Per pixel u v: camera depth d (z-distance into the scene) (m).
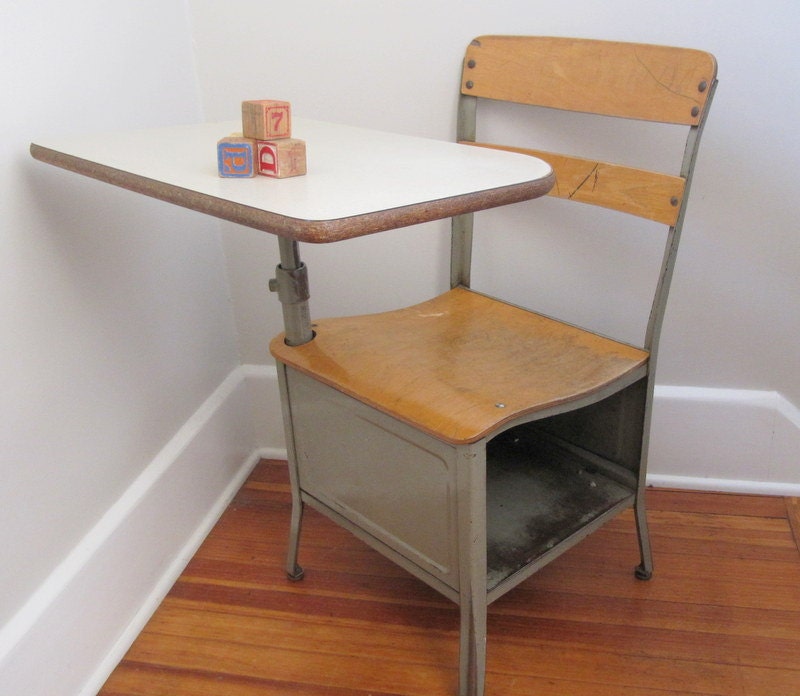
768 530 1.38
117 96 1.15
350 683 1.10
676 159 1.27
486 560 1.05
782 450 1.43
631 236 1.34
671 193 1.04
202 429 1.41
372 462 1.04
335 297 1.50
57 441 1.05
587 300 1.41
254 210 0.68
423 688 1.09
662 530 1.39
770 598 1.23
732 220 1.30
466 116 1.27
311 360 1.06
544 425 1.33
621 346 1.11
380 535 1.09
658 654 1.13
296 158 0.81
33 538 1.00
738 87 1.21
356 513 1.12
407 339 1.13
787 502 1.45
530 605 1.23
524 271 1.42
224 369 1.54
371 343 1.12
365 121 1.36
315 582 1.30
